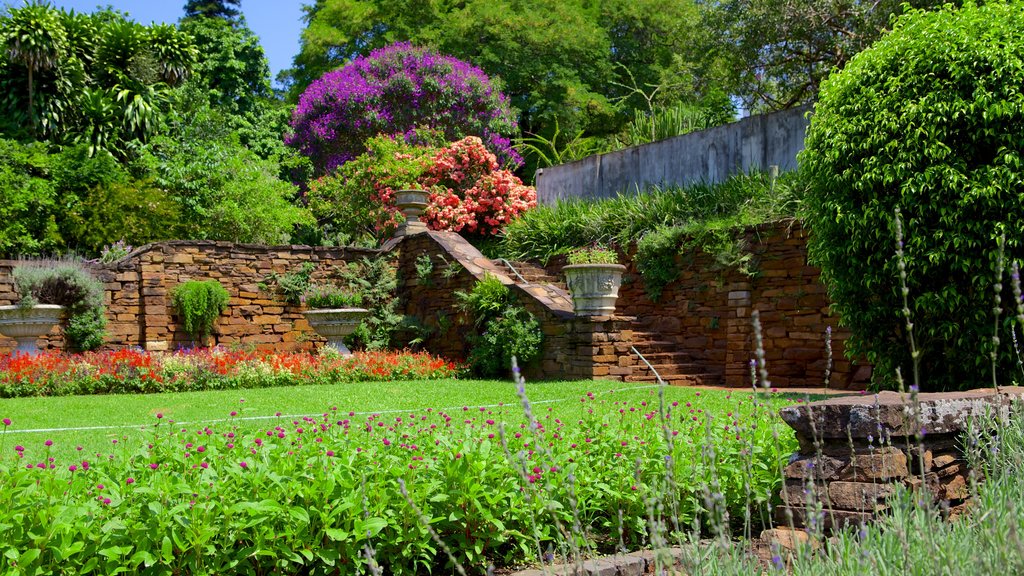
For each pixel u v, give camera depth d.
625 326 10.80
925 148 6.11
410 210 14.74
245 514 2.85
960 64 6.05
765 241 10.30
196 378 9.64
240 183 16.36
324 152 22.66
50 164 14.66
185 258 12.70
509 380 11.09
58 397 8.45
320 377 10.54
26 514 2.58
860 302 6.77
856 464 2.89
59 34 16.33
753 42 19.20
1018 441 3.04
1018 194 5.75
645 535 3.36
